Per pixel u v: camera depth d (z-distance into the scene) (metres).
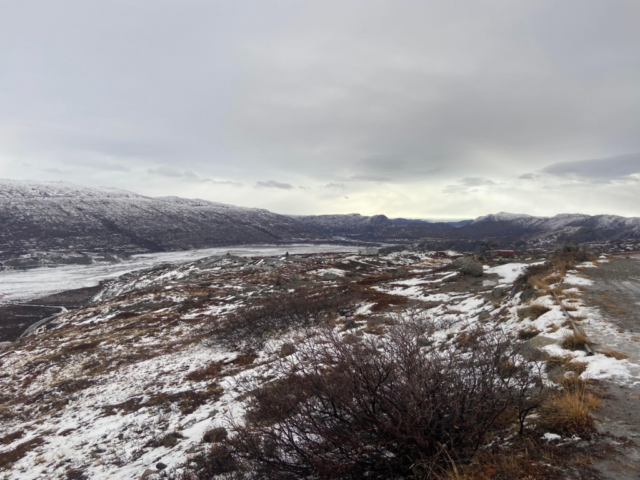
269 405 4.95
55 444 9.96
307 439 4.05
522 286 15.53
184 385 13.49
